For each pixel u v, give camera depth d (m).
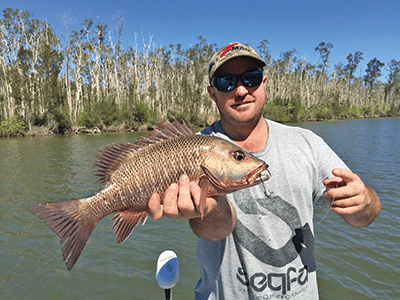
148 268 5.38
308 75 78.31
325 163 1.83
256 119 1.87
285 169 1.79
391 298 4.39
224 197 1.68
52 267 5.41
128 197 1.87
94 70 53.38
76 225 1.90
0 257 5.77
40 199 9.34
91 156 18.58
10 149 23.06
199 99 48.41
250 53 1.76
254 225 1.75
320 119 66.38
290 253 1.74
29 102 40.59
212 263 1.87
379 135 29.34
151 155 1.85
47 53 40.69
